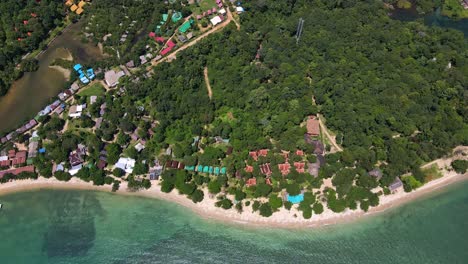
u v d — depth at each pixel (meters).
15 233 119.25
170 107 139.75
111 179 124.56
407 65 152.75
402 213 121.81
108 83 149.50
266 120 134.25
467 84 145.88
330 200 118.75
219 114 140.12
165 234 117.94
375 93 142.12
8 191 125.31
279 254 113.88
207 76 154.25
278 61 153.38
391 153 126.56
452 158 131.00
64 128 137.75
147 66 157.88
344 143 130.12
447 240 117.00
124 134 133.00
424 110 139.00
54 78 156.75
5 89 151.25
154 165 127.38
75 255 114.69
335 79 145.62
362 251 114.75
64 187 126.12
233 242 116.06
